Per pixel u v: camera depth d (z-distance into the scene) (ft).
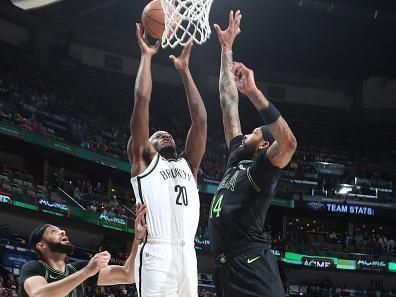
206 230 92.94
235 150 17.38
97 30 104.99
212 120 111.14
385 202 104.12
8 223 77.00
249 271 15.60
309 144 112.78
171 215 16.24
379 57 113.70
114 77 106.42
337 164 108.99
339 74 119.24
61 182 85.76
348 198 103.09
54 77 98.02
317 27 106.52
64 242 18.89
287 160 15.37
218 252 16.15
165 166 16.57
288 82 119.24
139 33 17.31
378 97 118.62
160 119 106.63
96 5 98.53
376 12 97.96
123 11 103.04
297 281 102.06
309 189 103.40
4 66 90.94
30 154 86.48
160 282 15.80
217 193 16.71
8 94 86.07
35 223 79.56
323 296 96.12
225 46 19.67
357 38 109.09
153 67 111.96
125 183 97.35
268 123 14.94
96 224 82.28
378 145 115.14
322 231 108.88
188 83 18.21
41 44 98.63
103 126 96.78
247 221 15.90
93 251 85.92
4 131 78.74
